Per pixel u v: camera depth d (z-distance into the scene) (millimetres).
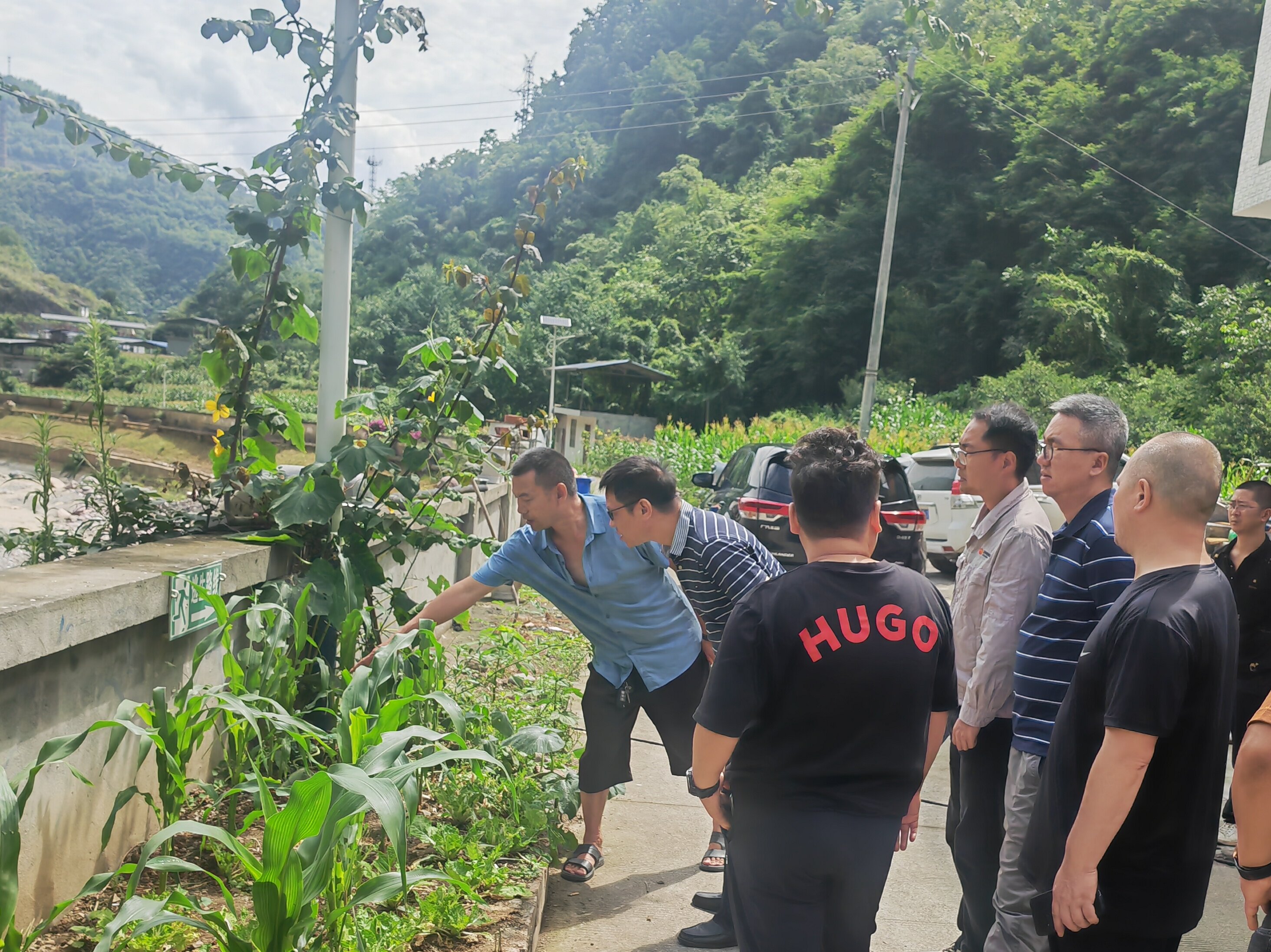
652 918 3281
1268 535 4383
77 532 4211
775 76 92625
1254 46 41312
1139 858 1914
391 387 4492
